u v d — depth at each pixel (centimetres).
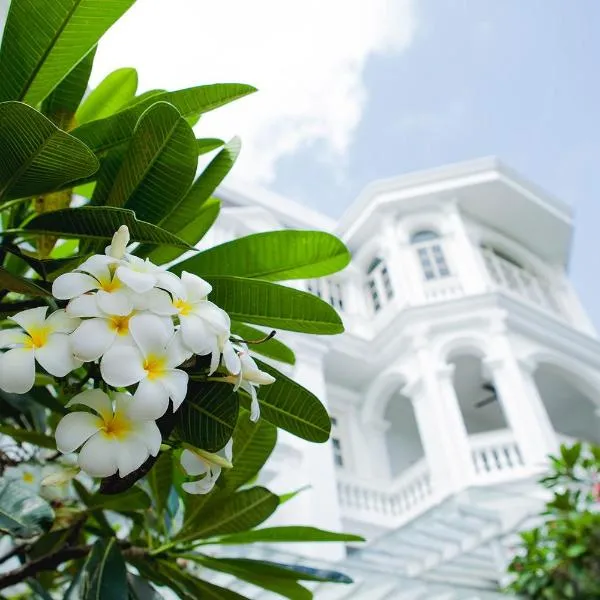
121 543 128
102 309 68
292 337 1022
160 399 66
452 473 923
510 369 1057
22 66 95
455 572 719
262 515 122
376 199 1422
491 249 1500
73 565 174
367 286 1448
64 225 90
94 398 71
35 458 165
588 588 525
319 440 103
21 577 121
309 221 1418
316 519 797
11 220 115
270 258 116
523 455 930
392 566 746
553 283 1550
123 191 101
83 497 151
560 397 1444
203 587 125
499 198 1441
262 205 1329
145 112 94
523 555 653
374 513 977
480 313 1150
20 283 83
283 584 132
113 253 77
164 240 88
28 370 66
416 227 1404
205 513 124
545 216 1498
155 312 71
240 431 121
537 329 1191
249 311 104
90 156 82
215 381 80
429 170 1434
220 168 118
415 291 1249
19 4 90
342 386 1271
